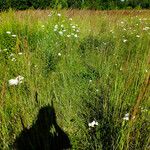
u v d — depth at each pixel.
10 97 3.22
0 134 2.91
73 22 8.52
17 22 7.32
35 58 4.96
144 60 4.10
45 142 2.94
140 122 2.88
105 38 7.43
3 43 6.04
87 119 3.46
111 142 2.92
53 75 4.62
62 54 5.61
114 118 3.12
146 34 7.26
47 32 7.04
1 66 4.23
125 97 3.35
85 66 5.50
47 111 3.20
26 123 3.00
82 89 4.37
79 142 3.20
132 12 12.51
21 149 2.90
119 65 4.88
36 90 3.28
